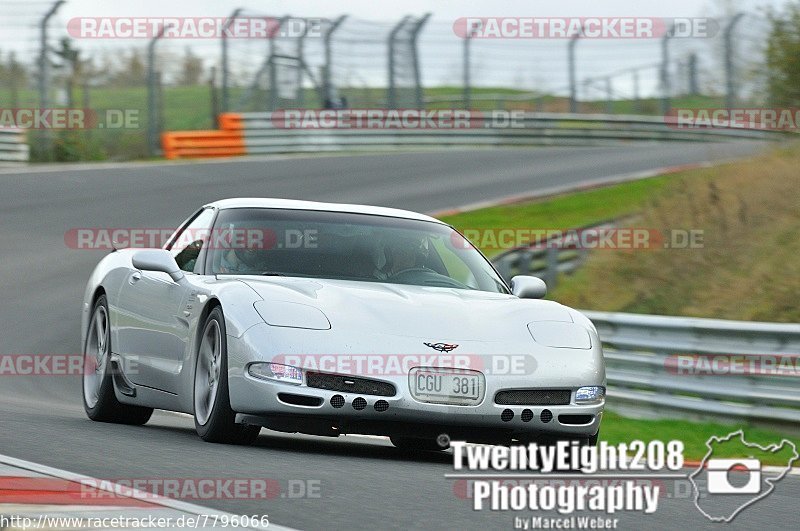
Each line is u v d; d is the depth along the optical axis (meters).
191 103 83.38
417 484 12.47
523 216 55.34
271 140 77.69
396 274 16.80
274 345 14.26
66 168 65.94
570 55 78.38
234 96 77.38
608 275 36.97
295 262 16.59
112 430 16.59
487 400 14.34
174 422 20.88
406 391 14.13
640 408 23.47
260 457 13.80
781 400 20.95
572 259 42.25
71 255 44.41
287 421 14.30
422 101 80.94
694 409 22.36
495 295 16.88
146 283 17.92
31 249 45.06
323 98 79.38
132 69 72.88
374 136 82.19
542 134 87.62
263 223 17.16
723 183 40.78
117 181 61.94
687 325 22.58
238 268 16.44
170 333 16.64
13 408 19.81
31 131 69.00
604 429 21.58
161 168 67.75
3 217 50.88
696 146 84.00
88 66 69.31
